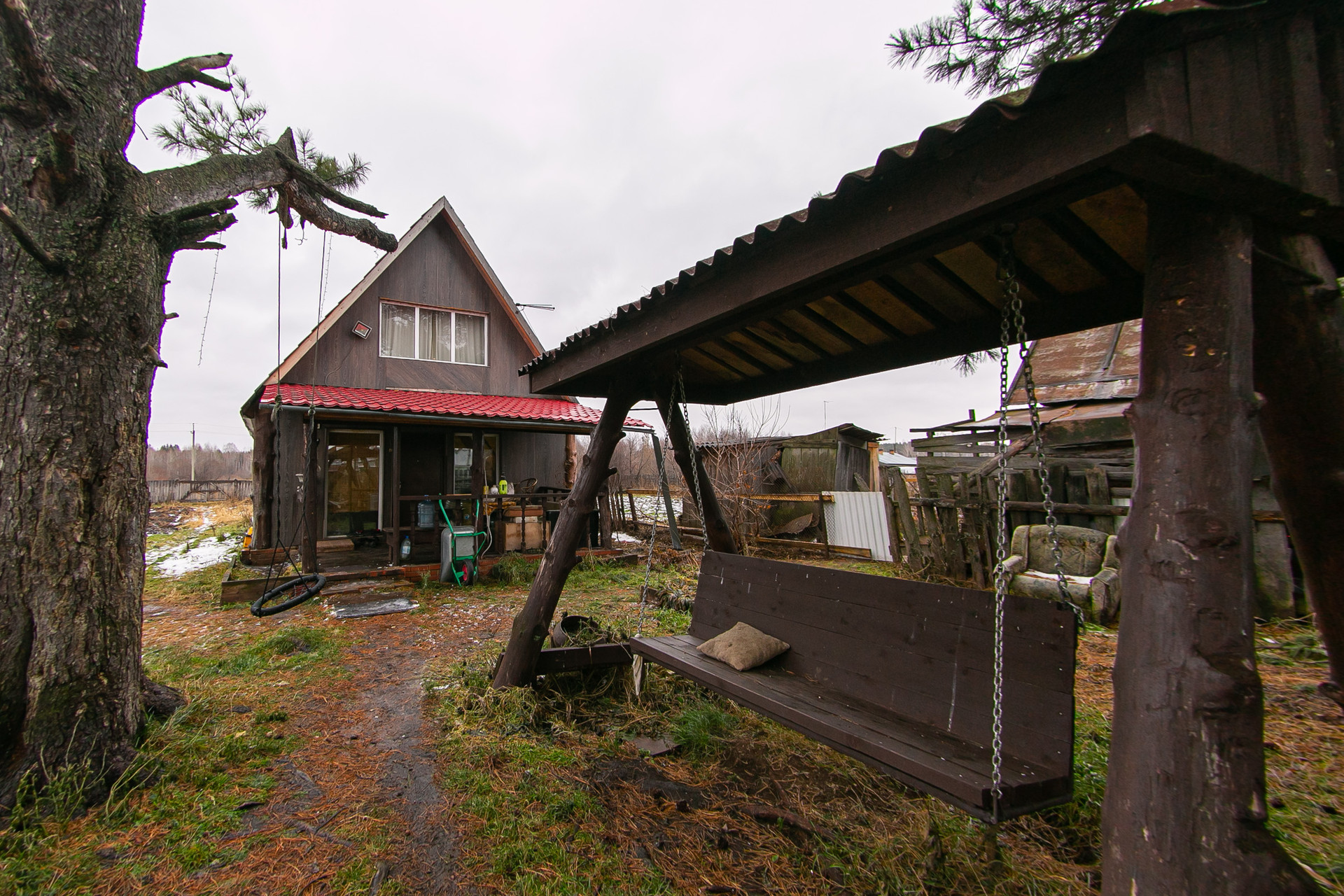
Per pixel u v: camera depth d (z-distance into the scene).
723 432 14.58
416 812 2.85
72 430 2.99
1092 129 1.39
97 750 2.95
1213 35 1.31
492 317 12.96
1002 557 2.26
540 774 3.14
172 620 6.84
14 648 2.81
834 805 2.91
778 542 11.84
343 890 2.29
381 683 4.76
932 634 2.86
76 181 3.04
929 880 2.26
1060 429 7.55
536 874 2.38
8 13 2.51
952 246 1.96
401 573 8.91
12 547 2.84
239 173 3.78
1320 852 2.40
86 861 2.42
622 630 4.80
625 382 4.19
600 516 11.05
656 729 3.80
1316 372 1.89
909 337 3.57
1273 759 3.19
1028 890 2.20
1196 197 1.50
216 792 2.98
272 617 6.98
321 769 3.28
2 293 2.92
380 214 4.62
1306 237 1.78
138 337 3.27
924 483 8.35
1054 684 2.31
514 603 7.79
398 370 11.82
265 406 8.45
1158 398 1.50
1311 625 5.31
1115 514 6.70
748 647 3.54
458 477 11.82
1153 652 1.41
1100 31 3.42
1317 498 2.12
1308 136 1.44
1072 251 2.51
